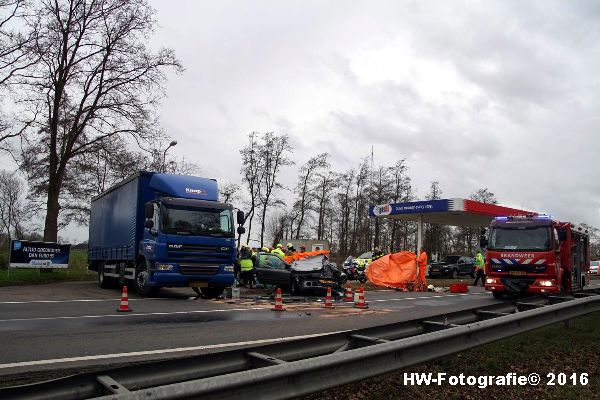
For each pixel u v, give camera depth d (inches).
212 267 595.5
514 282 622.5
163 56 1044.5
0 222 2108.8
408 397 191.2
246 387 130.0
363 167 1964.8
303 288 672.4
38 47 928.9
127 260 673.6
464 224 1673.2
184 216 588.4
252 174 1798.7
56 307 484.1
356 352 160.4
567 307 300.4
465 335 210.7
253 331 350.3
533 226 622.8
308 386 145.2
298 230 1975.9
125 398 109.8
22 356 257.6
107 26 996.6
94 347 283.9
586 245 798.5
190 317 425.4
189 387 118.6
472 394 200.5
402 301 640.4
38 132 986.1
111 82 1023.6
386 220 1982.0
